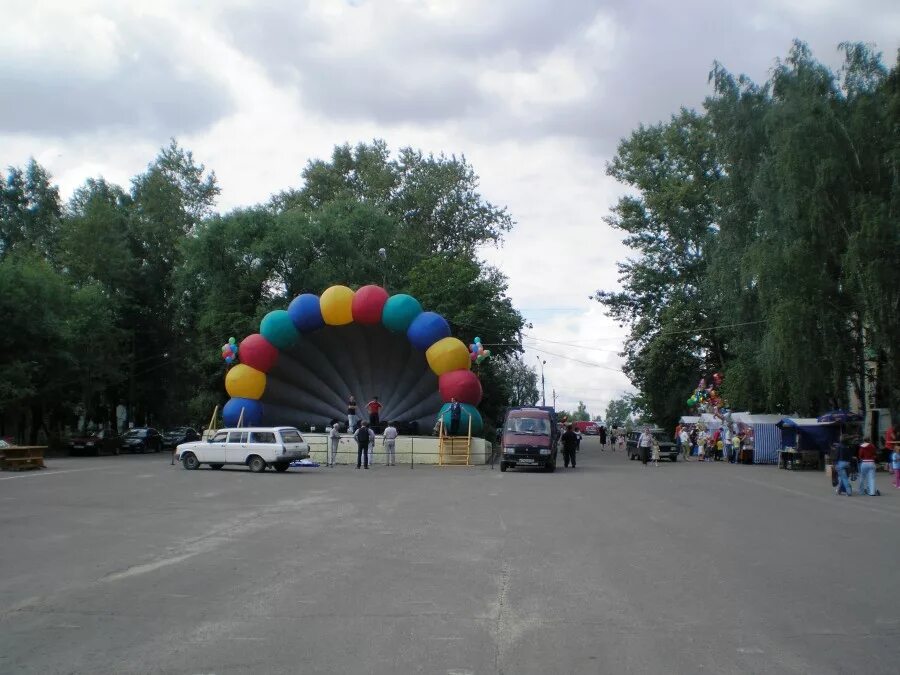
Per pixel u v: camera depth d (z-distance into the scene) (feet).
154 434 173.27
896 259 99.60
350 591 28.81
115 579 30.81
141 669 19.80
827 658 20.89
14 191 176.14
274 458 92.79
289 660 20.51
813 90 110.73
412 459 109.91
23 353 138.62
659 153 172.14
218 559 35.22
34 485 71.87
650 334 181.68
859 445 77.36
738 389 136.67
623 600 27.58
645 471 104.22
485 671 19.66
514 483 79.97
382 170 213.66
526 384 366.84
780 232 112.37
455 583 30.30
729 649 21.67
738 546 39.81
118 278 177.99
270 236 158.61
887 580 31.42
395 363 139.44
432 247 212.02
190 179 200.13
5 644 22.02
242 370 129.59
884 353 107.04
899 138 103.86
